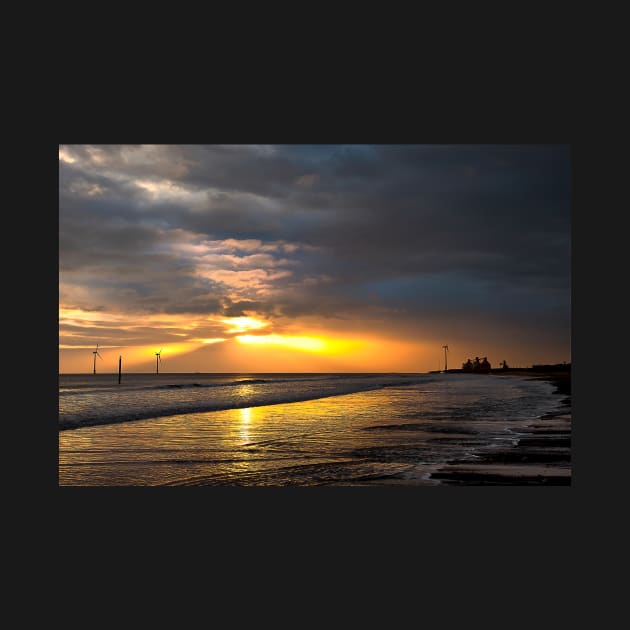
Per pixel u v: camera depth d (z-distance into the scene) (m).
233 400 39.16
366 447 16.19
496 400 36.47
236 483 12.12
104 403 35.41
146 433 19.80
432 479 12.12
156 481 12.34
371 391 53.50
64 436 19.00
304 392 52.69
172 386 71.06
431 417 24.84
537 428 20.03
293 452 15.48
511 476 12.27
